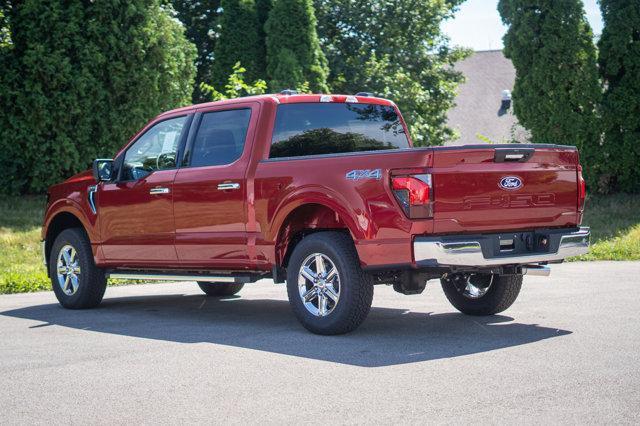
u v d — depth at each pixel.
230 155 7.87
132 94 17.98
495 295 7.89
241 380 5.43
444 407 4.63
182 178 8.18
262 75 24.58
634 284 10.41
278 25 22.98
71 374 5.71
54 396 5.11
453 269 6.80
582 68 19.97
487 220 6.72
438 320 7.86
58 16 17.05
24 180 17.47
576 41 19.86
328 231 7.17
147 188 8.52
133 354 6.40
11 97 17.08
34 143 17.11
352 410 4.62
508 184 6.81
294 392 5.06
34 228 15.52
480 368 5.61
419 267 6.53
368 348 6.44
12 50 17.12
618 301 8.80
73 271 9.38
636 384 5.07
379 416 4.49
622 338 6.61
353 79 27.12
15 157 17.22
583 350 6.15
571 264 13.62
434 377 5.37
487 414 4.47
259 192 7.49
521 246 6.92
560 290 9.90
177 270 8.51
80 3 17.33
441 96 30.22
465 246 6.48
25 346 6.83
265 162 7.51
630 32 20.03
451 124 43.38
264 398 4.93
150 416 4.61
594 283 10.60
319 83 23.16
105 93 17.52
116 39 17.61
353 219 6.75
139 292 11.28
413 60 29.48
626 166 20.31
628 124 20.22
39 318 8.59
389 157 6.62
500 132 43.47
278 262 7.50
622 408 4.54
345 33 29.38
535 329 7.16
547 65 20.00
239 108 7.91
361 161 6.78
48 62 16.86
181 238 8.23
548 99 20.17
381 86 26.86
